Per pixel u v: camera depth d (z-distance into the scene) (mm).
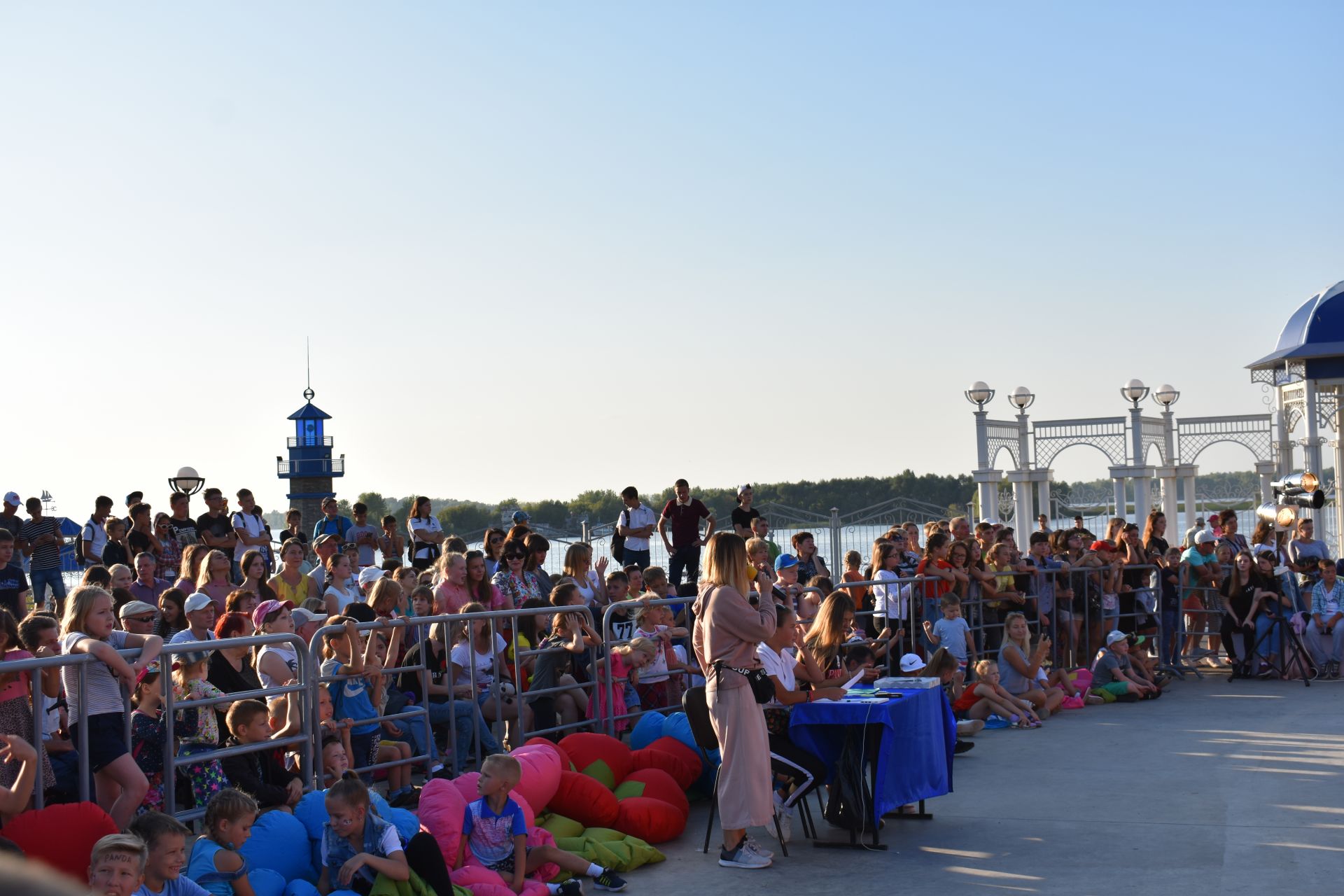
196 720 7277
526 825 7148
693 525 17797
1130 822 8406
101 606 6336
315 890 6309
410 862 6375
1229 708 13328
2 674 6121
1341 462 24172
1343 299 23297
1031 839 8070
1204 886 6852
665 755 9023
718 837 8445
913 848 7965
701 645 7754
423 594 9633
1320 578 16109
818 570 15797
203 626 7973
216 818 6090
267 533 16203
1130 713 13273
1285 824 8164
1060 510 30859
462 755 9141
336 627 8008
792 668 8250
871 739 8055
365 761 8414
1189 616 16703
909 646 13703
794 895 7004
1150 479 27672
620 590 12047
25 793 5828
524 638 10203
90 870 5066
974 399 25969
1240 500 30469
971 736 12117
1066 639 15273
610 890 7188
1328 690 14453
